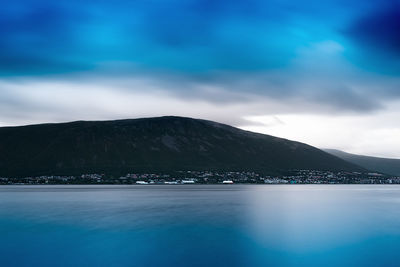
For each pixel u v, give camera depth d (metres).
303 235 74.31
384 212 116.25
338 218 100.31
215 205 142.75
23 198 183.50
